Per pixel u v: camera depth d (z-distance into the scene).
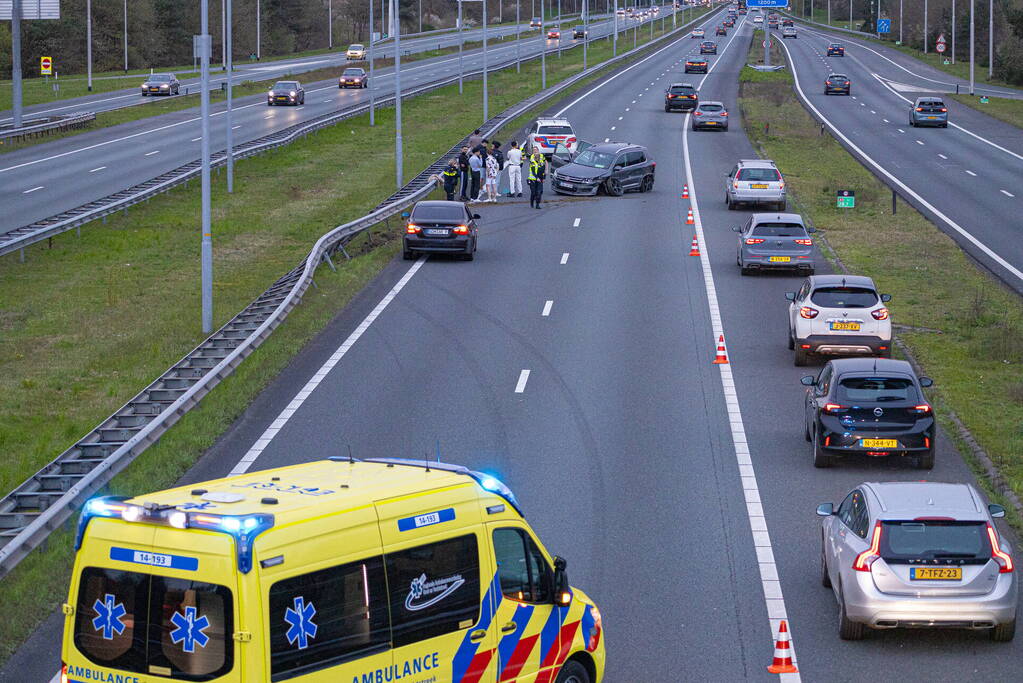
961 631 19.58
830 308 38.28
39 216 64.44
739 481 27.58
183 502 12.72
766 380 37.06
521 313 46.19
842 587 19.05
